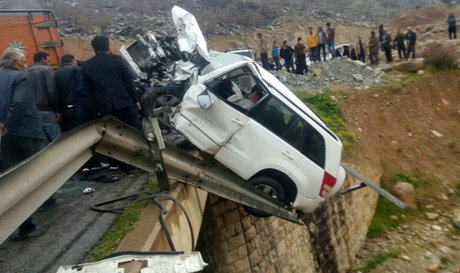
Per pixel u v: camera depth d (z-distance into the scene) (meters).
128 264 2.52
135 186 5.11
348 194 10.93
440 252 10.71
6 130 4.16
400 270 10.30
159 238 3.52
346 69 17.28
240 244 7.34
